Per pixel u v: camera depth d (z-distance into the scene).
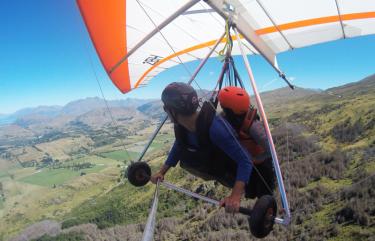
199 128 1.97
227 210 1.93
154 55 4.36
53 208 134.50
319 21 3.80
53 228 86.25
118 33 3.58
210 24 3.93
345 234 25.67
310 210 31.67
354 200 29.39
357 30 3.91
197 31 4.04
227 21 3.06
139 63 4.43
